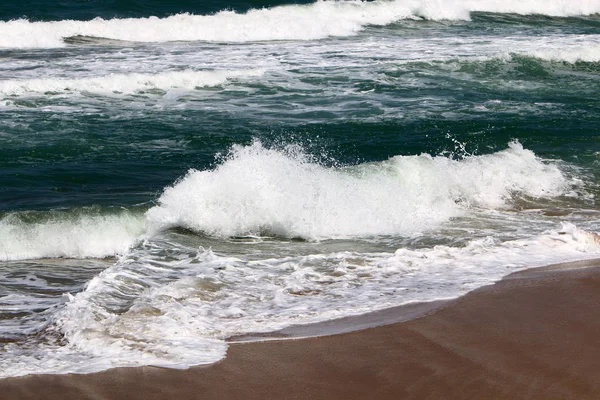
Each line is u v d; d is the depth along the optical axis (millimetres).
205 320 9453
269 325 9281
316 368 7988
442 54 34219
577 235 13289
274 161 16219
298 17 42469
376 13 44906
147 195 17109
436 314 9578
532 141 22062
